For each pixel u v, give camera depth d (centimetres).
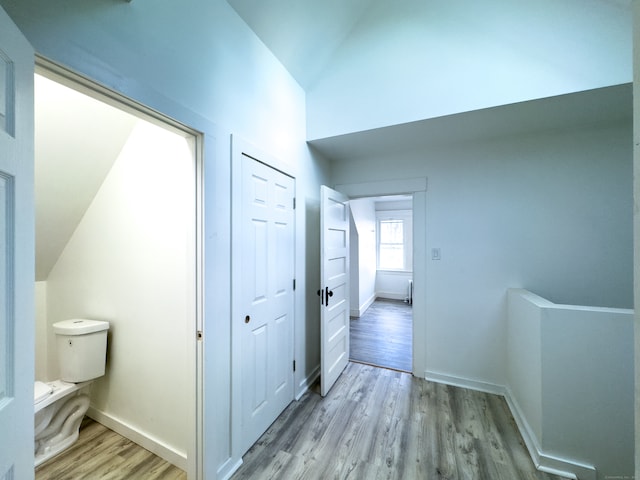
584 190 224
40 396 167
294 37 206
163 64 122
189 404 147
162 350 171
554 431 162
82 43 93
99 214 199
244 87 176
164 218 168
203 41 145
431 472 158
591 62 171
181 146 159
